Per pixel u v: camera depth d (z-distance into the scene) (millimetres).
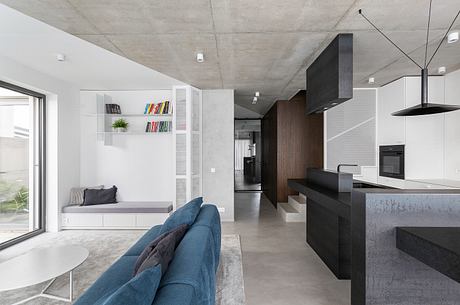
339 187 2957
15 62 3801
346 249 2895
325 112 5344
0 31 2928
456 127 4234
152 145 5410
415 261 1842
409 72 4273
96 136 5387
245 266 3232
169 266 1596
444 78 4391
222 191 5324
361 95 5266
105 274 1973
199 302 1346
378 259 1848
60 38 3107
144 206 4871
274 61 3699
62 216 4801
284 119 6652
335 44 2842
